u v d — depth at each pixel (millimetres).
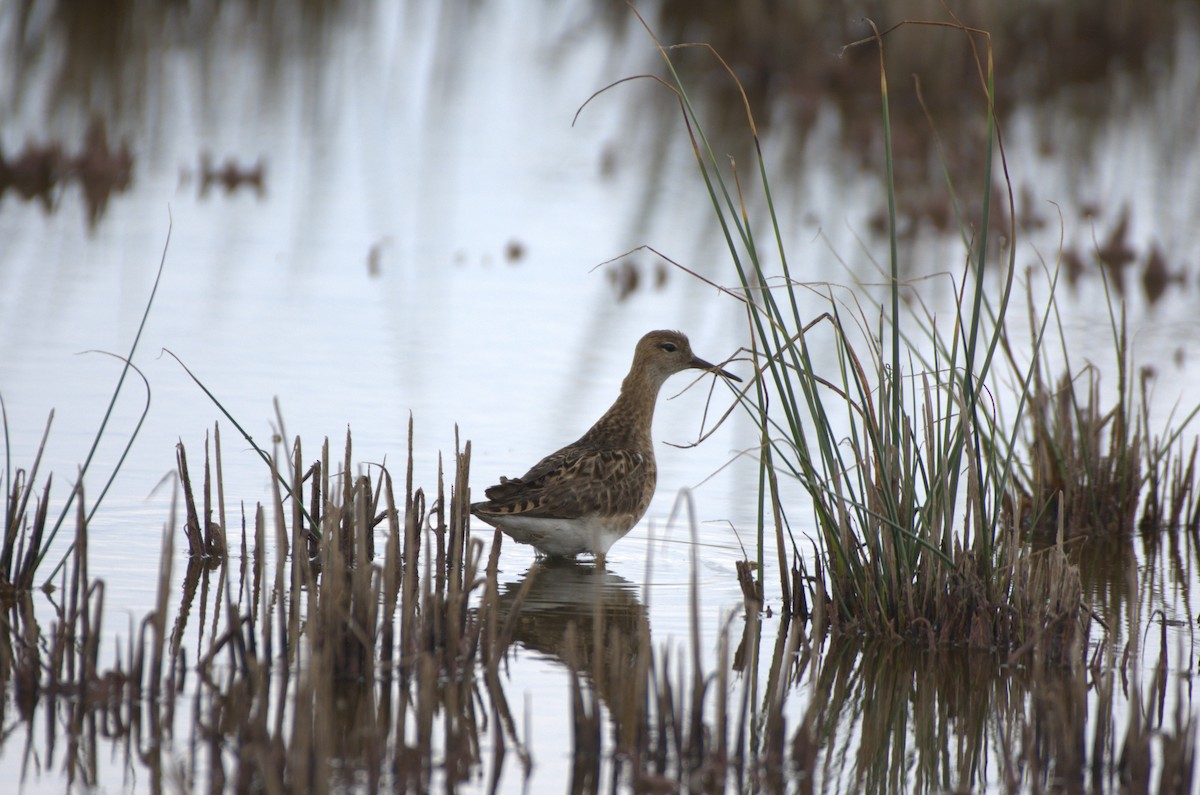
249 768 7180
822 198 25891
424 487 12727
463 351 17219
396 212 24375
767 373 16844
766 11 36469
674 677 9039
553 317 19031
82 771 7422
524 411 15031
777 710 7930
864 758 8164
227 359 16344
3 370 15359
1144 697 8898
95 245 21234
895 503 9984
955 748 8352
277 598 9375
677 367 12766
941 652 9750
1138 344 18297
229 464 13031
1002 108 33938
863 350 17719
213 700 8281
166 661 8859
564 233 23578
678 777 7699
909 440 10508
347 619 8750
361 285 20125
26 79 31125
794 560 10352
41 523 10016
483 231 23469
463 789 7414
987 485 10664
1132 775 7676
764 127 31578
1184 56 39125
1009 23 36469
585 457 11789
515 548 12219
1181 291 21531
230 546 11133
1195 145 30797
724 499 13211
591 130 31422
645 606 10484
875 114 33094
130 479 12461
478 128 31125
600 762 7801
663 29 38438
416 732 7930
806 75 34969
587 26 40375
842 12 35938
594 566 11633
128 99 30516
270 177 26219
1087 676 9242
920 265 22062
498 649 8750
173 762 7535
